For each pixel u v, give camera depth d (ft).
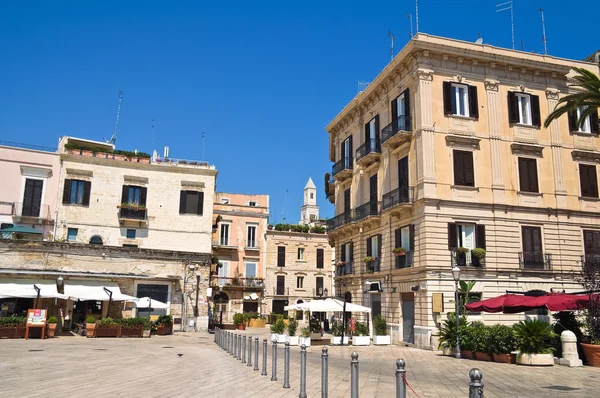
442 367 60.39
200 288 119.44
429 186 93.25
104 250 111.14
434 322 88.74
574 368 58.08
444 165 95.61
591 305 63.41
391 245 105.29
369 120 121.49
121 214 135.23
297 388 40.42
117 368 50.98
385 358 71.51
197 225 141.49
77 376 44.65
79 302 109.91
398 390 23.38
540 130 103.24
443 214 93.20
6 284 95.86
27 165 130.11
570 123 106.42
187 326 116.26
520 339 62.85
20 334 87.25
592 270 72.43
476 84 100.99
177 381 42.60
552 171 102.42
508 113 101.81
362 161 117.29
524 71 104.32
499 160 98.63
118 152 141.90
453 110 98.84
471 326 73.97
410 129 100.17
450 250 92.17
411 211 97.91
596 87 83.05
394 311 102.01
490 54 100.53
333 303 94.38
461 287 88.17
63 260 107.24
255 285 193.06
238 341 63.36
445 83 98.58
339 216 130.52
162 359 60.29
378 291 107.76
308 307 92.22
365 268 116.67
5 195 127.65
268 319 187.32
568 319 69.56
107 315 110.83
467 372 55.57
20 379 42.14
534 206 98.99
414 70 99.30
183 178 142.92
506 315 92.22
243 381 43.21
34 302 104.53
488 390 42.50
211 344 85.92
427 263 90.53
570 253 99.55
